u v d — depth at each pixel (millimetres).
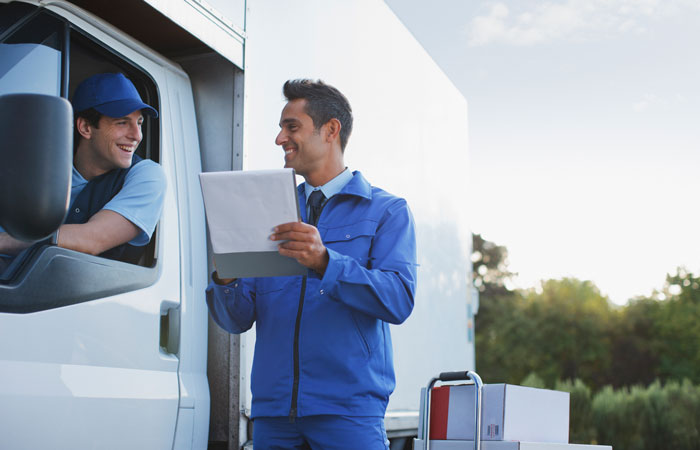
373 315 2133
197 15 2373
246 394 2396
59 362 1840
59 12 2051
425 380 3941
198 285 2383
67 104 1537
